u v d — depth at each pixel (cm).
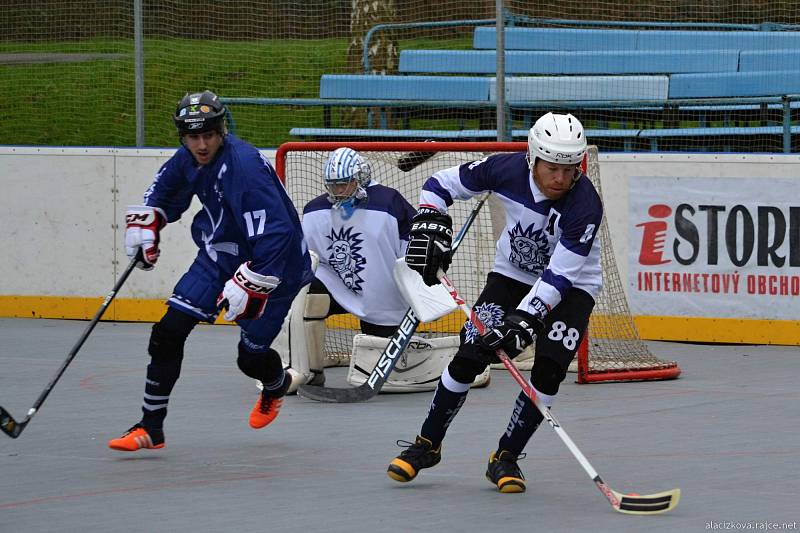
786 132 2853
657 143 3109
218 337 2727
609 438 1644
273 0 3462
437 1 3578
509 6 3512
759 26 3350
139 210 1552
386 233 2061
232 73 3438
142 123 2988
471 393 2034
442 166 2478
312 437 1664
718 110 3164
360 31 3606
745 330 2539
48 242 2997
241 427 1738
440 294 1498
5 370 2256
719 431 1688
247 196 1434
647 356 2242
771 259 2505
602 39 3512
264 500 1302
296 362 2019
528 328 1279
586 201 1298
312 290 2080
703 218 2553
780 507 1255
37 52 3384
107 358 2403
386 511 1251
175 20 3362
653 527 1179
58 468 1470
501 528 1180
